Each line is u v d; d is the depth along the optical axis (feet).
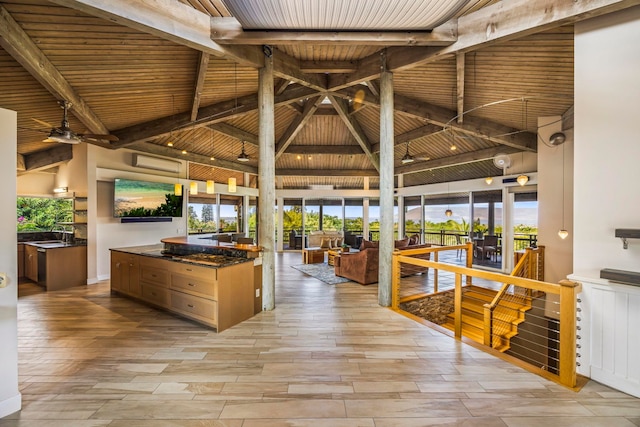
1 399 6.68
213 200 31.01
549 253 18.57
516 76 13.98
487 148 25.21
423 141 27.45
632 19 7.92
